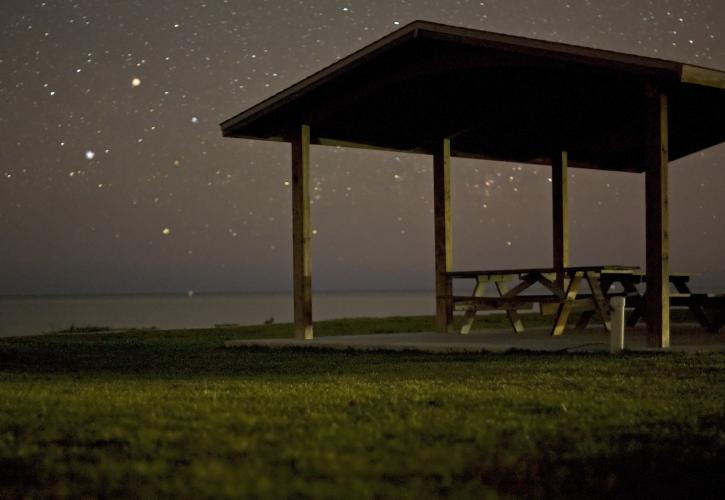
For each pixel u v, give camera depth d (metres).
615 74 7.65
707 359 7.09
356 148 11.06
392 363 7.76
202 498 3.01
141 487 3.18
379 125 10.84
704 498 3.11
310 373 7.10
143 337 12.98
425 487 3.13
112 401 5.25
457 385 5.82
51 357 9.34
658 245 7.65
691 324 11.68
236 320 38.91
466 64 8.61
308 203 10.14
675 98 8.85
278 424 4.34
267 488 3.08
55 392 5.83
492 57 8.35
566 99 9.86
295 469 3.40
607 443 3.85
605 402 4.94
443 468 3.40
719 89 7.70
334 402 5.07
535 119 11.01
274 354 9.27
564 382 5.90
